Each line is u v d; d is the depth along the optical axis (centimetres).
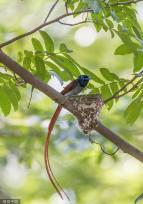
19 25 1964
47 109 1598
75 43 2127
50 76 945
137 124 1573
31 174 1992
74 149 1462
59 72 951
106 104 1016
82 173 1881
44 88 896
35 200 1952
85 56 2128
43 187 1962
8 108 955
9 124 1559
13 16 2067
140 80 952
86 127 987
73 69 948
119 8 914
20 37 866
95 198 1864
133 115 988
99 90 1003
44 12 2100
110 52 2127
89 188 1880
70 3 891
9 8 2092
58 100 926
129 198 1802
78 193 1883
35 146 1541
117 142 940
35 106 1612
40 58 938
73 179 1884
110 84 993
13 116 1578
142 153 928
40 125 1537
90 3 807
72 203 1877
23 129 1546
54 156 1698
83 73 983
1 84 945
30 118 1555
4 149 1597
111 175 1884
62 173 1873
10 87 947
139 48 912
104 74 982
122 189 1841
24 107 1605
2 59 872
